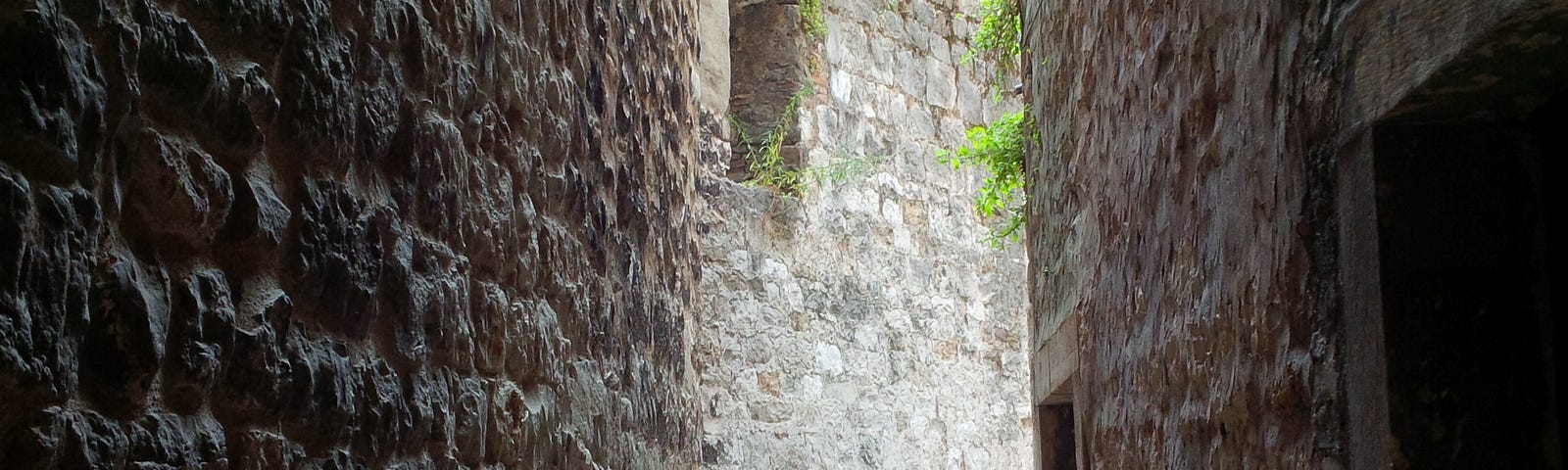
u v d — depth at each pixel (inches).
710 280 254.2
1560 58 56.2
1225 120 86.1
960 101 344.8
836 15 307.3
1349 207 67.6
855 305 296.7
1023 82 194.9
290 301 67.7
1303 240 72.6
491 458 93.0
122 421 55.2
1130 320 116.8
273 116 66.0
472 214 90.3
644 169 138.3
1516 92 60.4
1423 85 59.7
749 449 260.4
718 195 257.4
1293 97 74.0
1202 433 93.9
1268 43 77.5
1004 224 351.3
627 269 130.0
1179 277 98.7
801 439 274.4
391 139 78.3
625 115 130.4
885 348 305.1
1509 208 63.8
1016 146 203.5
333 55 71.6
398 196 79.2
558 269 107.7
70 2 51.6
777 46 295.6
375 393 75.9
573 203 112.3
